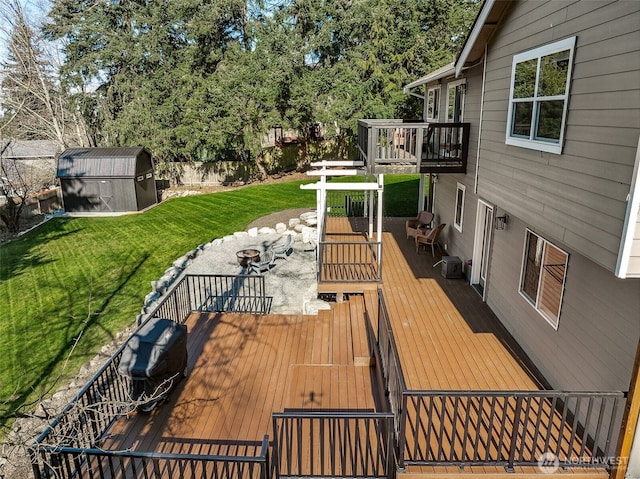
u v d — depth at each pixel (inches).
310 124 1131.3
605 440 192.4
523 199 252.4
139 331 269.7
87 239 700.0
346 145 1244.5
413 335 305.1
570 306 224.4
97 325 417.1
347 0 1109.1
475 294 376.2
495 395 181.2
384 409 245.3
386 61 1111.6
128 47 1064.2
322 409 252.7
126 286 510.6
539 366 259.3
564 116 201.5
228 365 301.6
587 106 183.8
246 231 709.3
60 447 185.3
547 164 221.0
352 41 1139.9
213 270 541.6
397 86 1088.8
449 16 1088.8
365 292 386.0
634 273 160.2
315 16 1080.2
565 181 202.5
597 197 176.6
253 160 1157.7
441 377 253.9
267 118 1026.1
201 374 291.4
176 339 271.4
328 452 215.9
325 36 1074.1
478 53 341.7
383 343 272.1
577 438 203.9
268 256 566.6
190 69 1053.2
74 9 1111.0
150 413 253.9
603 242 172.2
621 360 184.4
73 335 399.5
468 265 402.9
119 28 1115.9
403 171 418.3
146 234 716.0
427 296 372.8
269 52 1011.9
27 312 450.0
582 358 213.0
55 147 1228.5
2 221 756.0
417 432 191.3
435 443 201.2
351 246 518.0
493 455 191.9
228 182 1149.7
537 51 229.6
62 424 212.7
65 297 484.1
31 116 1137.4
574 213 195.0
